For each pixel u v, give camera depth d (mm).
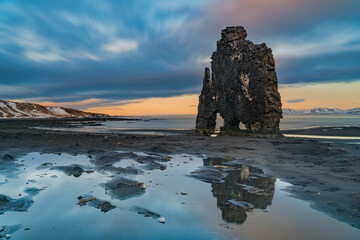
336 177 9859
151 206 7105
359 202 6875
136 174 10984
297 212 6555
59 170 11586
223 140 23906
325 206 6867
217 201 7520
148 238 5145
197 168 12242
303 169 11570
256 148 18578
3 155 15125
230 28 34594
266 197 7852
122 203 7355
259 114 28391
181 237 5195
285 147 18422
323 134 31453
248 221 6023
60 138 24344
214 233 5395
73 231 5496
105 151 16984
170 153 16812
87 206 7070
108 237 5203
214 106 37875
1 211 6660
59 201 7480
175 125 72125
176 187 9031
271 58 28375
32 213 6535
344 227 5598
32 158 14625
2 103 171750
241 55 31359
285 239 5086
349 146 18062
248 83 30188
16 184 9281
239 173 11125
